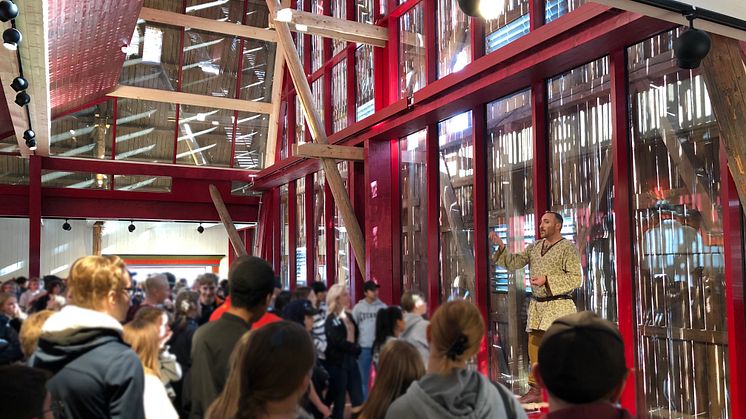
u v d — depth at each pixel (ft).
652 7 9.12
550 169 17.65
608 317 15.65
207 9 42.80
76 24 22.50
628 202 14.83
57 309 12.98
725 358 12.78
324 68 34.78
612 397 3.82
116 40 29.81
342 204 25.88
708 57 10.11
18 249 47.93
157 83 41.93
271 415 3.92
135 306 12.84
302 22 24.50
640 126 14.79
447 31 23.29
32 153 37.11
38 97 23.36
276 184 39.52
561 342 3.75
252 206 44.42
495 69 17.79
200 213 42.93
